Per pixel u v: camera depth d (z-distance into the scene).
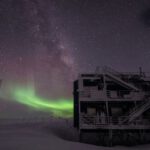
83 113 21.52
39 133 20.42
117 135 20.98
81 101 21.88
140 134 20.64
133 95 22.09
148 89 24.03
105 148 15.88
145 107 20.66
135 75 25.22
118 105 23.34
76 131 26.14
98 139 21.08
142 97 21.89
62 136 22.89
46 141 15.46
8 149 12.20
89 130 21.23
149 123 20.41
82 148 14.18
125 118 20.88
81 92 22.11
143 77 24.92
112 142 20.67
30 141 15.01
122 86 23.58
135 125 20.11
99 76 23.86
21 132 20.20
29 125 28.64
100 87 23.62
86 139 21.02
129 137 21.03
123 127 20.03
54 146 13.74
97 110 22.88
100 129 20.53
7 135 17.92
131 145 20.30
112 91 22.84
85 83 24.11
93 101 21.95
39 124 30.47
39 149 12.51
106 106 21.27
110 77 23.47
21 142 14.44
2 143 13.92
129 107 23.20
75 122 24.72
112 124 20.34
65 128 27.86
